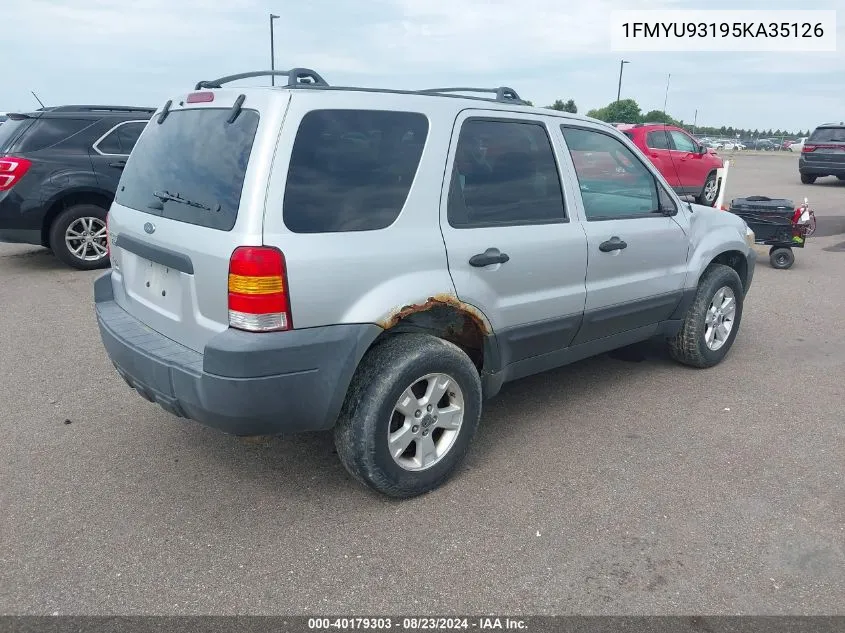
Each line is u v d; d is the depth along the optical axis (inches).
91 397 180.7
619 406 180.2
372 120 124.9
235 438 158.6
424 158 130.3
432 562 115.5
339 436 126.2
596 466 148.1
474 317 137.9
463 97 140.9
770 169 1108.5
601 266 164.2
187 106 135.1
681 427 167.8
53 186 313.9
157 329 132.6
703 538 122.9
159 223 127.8
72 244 326.6
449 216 133.9
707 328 203.0
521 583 110.7
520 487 139.3
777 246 358.3
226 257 111.3
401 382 124.9
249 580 110.4
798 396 187.8
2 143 317.4
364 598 106.9
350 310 119.0
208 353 111.5
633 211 177.6
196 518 127.0
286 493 135.8
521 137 149.9
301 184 114.8
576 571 113.7
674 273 186.7
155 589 108.1
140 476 141.4
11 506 129.7
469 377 136.8
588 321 165.2
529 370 159.5
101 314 145.6
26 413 170.6
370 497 134.9
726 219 211.9
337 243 116.8
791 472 146.4
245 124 117.6
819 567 115.4
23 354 213.0
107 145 327.9
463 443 139.8
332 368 117.7
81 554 116.0
